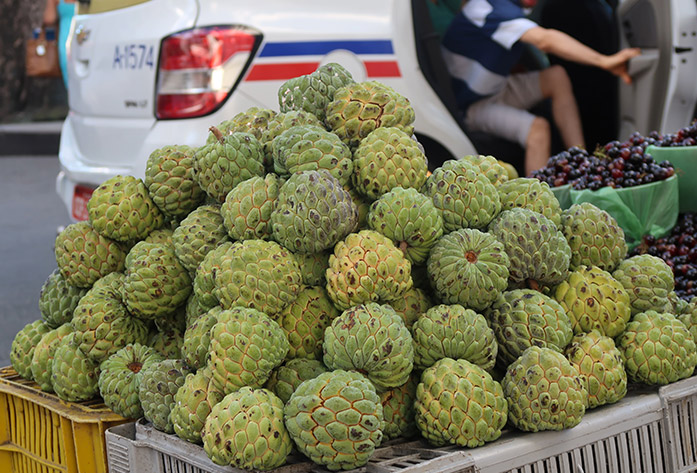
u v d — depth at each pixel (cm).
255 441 191
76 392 250
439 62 513
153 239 262
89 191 515
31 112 1761
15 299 634
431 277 231
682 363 239
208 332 217
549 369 211
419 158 240
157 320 260
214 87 456
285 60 468
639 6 582
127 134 481
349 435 191
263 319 210
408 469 188
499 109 568
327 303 229
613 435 223
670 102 580
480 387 207
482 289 226
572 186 393
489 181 245
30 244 833
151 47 466
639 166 388
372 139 239
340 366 209
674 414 238
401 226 226
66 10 1009
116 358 243
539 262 237
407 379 215
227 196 232
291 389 215
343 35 482
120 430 228
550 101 604
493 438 208
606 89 613
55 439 249
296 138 234
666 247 373
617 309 243
